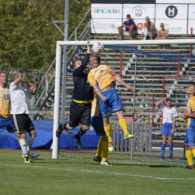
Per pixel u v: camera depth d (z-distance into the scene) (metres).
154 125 54.53
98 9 74.69
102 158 28.16
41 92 66.75
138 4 73.31
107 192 17.39
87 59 26.64
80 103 27.42
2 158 30.30
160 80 64.06
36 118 62.88
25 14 107.38
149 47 70.62
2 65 106.31
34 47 106.31
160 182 21.03
